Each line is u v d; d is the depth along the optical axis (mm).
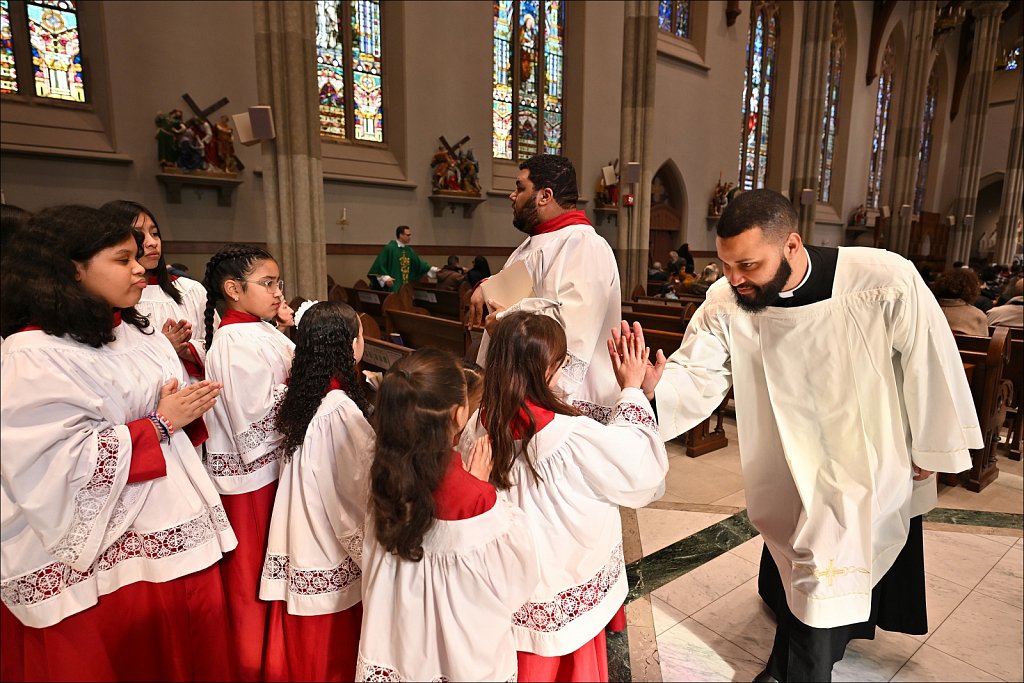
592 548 1500
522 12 11406
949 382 1619
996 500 3514
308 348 1720
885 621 2086
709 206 15320
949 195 23656
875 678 1998
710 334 1857
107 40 7246
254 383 1813
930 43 15812
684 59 13641
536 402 1475
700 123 14516
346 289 7625
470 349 2303
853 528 1625
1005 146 22422
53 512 1341
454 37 10266
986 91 19250
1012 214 20094
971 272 4449
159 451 1502
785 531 1826
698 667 2059
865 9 17453
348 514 1681
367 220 9664
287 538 1732
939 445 1645
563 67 12133
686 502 3396
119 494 1455
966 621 2309
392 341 5203
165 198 7785
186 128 7656
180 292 2572
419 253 10281
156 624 1605
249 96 8367
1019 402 4219
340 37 9484
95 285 1443
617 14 12414
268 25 6496
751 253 1505
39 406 1347
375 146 9914
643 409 1546
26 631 1487
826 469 1680
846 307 1620
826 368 1650
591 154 12375
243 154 8383
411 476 1233
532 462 1451
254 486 1848
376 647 1334
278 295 1932
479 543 1275
